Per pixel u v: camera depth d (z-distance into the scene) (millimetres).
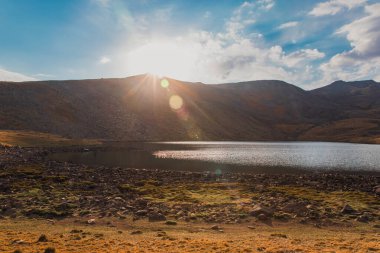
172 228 32281
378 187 58375
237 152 148000
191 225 33812
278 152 151875
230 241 26016
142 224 33812
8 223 33344
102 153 135625
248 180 67312
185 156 125562
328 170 89562
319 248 23344
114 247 22953
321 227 33875
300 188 57656
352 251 21969
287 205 41531
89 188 54375
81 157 117188
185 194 50562
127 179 66875
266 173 81688
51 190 51062
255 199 46969
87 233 28828
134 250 21844
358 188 59281
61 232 29469
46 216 36656
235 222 35312
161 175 73500
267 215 37594
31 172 67500
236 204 43219
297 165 100000
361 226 34406
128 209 40156
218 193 51594
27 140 157875
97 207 40625
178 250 21906
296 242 26234
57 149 143750
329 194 51938
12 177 61938
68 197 45938
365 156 133875
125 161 106125
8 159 94188
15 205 40781
